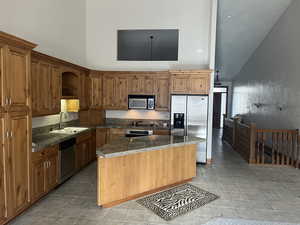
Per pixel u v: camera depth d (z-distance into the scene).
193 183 4.04
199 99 5.20
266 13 6.36
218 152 6.58
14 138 2.62
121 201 3.25
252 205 3.22
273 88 6.82
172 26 5.77
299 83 5.29
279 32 6.46
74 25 5.37
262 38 7.64
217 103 13.00
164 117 5.97
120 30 6.00
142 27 5.86
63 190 3.65
